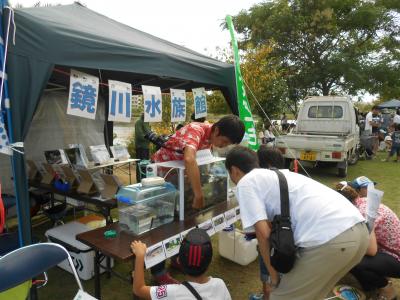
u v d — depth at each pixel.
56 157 3.65
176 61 3.13
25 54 2.03
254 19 16.50
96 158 3.70
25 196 2.12
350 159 8.46
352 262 1.61
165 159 2.58
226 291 1.59
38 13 2.47
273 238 1.52
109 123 5.81
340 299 2.62
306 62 16.28
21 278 1.55
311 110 8.46
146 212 2.12
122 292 2.78
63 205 3.99
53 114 4.96
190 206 2.42
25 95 2.04
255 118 10.86
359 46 16.39
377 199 2.02
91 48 2.39
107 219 2.94
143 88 2.96
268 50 10.95
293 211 1.60
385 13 16.19
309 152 6.94
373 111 10.44
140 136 6.66
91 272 2.94
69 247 2.96
